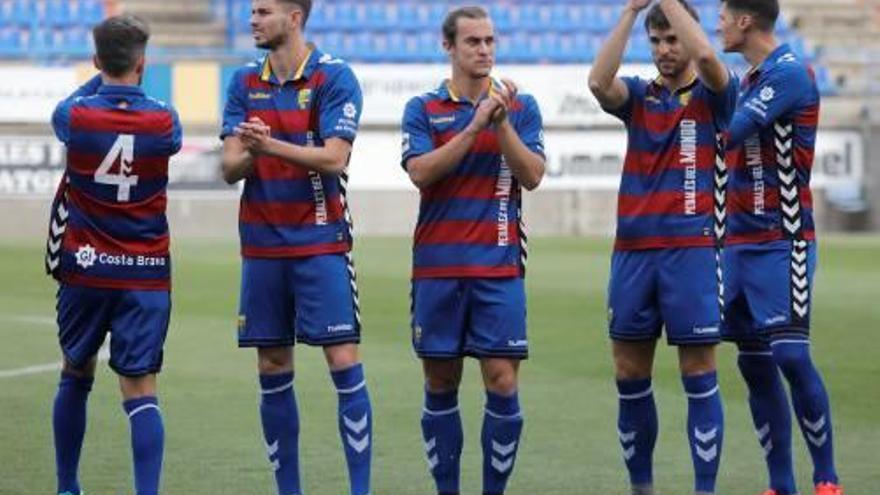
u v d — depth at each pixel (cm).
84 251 2192
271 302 2312
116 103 2186
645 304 2327
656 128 2303
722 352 3897
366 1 9250
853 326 4412
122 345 2208
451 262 2270
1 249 6838
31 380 3516
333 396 3309
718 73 2239
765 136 2350
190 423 3019
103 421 3027
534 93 8375
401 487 2509
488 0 9400
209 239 7631
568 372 3641
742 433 2953
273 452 2350
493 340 2264
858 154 8606
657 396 3300
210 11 9362
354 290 2316
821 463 2383
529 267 6166
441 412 2328
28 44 8806
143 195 2197
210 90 8038
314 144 2294
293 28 2292
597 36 9400
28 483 2492
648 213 2306
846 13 9881
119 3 9238
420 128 2281
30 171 7831
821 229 8569
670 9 2259
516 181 2278
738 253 2391
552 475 2594
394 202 8225
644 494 2402
